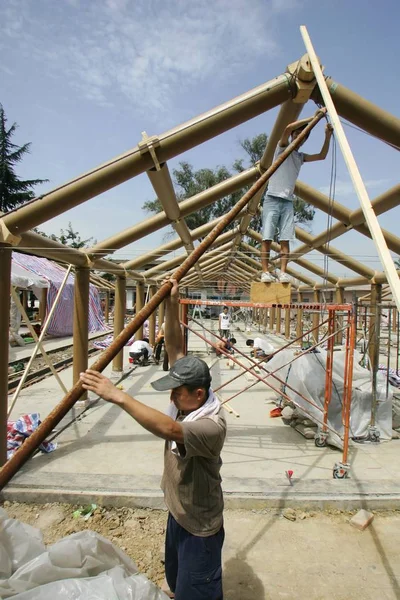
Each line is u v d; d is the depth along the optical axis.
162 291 2.31
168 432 1.81
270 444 5.53
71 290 16.98
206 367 2.12
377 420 5.88
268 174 2.91
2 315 4.34
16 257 13.97
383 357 13.74
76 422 6.26
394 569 3.14
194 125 3.96
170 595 2.60
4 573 1.99
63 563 2.07
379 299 9.10
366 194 2.27
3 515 2.21
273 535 3.56
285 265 5.20
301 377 6.14
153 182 4.74
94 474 4.39
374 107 3.94
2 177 29.30
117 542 3.43
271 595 2.84
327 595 2.85
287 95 3.98
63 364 10.94
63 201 4.13
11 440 5.05
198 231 8.04
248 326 22.53
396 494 4.08
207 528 2.11
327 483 4.28
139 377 9.55
